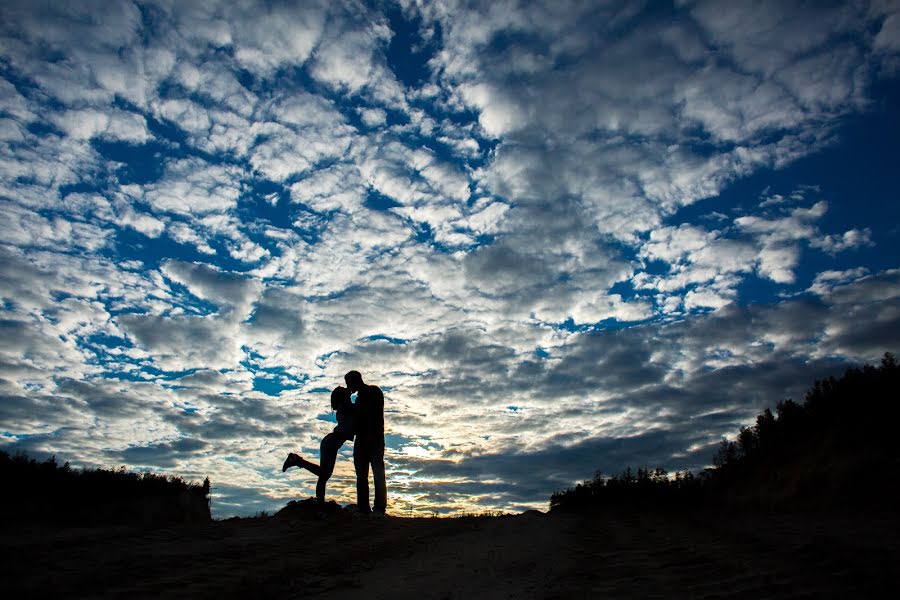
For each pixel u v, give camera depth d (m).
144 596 5.49
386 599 5.82
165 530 9.76
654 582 5.48
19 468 12.02
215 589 5.90
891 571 5.05
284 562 7.58
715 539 7.98
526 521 12.61
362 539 9.98
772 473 14.98
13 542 7.71
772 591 4.78
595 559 7.11
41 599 5.19
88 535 8.69
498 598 5.63
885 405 13.36
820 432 14.80
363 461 14.02
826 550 6.23
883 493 10.73
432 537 10.46
